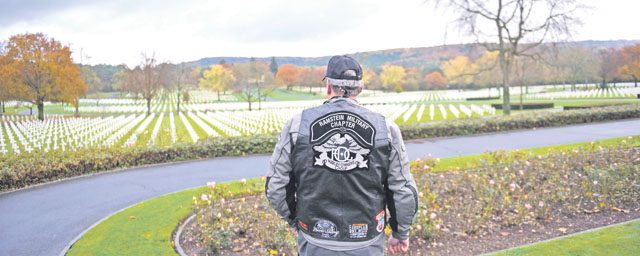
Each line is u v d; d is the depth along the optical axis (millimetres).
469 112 34406
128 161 13344
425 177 8766
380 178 2420
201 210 7070
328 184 2359
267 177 2508
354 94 2504
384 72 109875
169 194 9344
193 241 6449
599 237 5586
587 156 10203
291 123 2467
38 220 8031
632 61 69000
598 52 76125
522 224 6609
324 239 2404
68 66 45688
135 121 32219
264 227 6547
